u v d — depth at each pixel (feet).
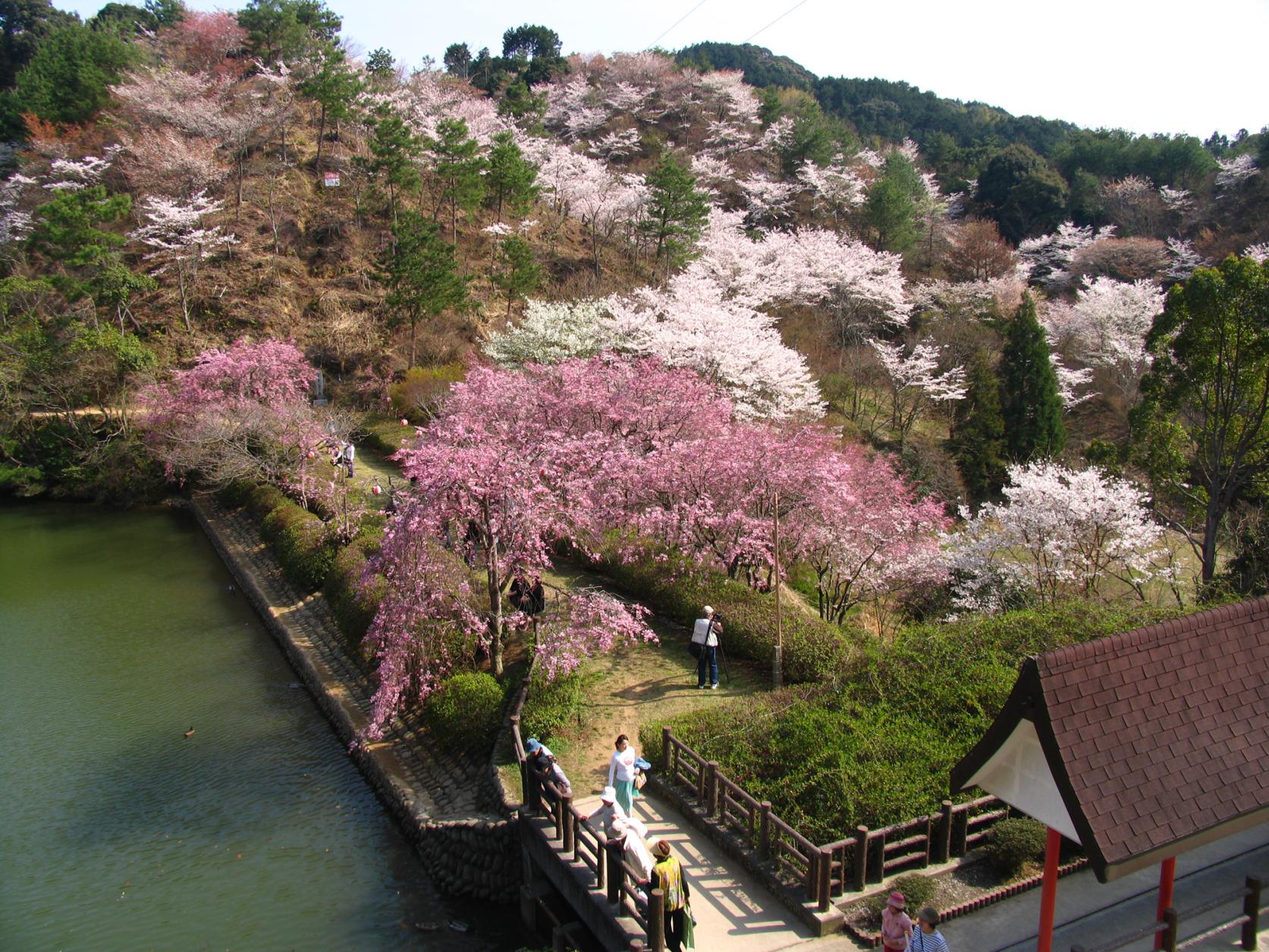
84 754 47.39
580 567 62.39
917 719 35.37
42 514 95.81
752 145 188.44
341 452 86.63
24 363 97.81
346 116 144.05
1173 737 21.67
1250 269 59.93
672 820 33.22
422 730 45.73
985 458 93.45
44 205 108.37
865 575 58.23
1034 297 131.75
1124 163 183.11
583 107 201.57
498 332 115.03
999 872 28.73
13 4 197.57
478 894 35.81
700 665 44.06
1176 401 65.10
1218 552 71.20
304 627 62.08
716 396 72.74
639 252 147.74
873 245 154.40
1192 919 26.17
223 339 116.26
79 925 34.53
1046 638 40.98
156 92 144.36
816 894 26.94
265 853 39.09
